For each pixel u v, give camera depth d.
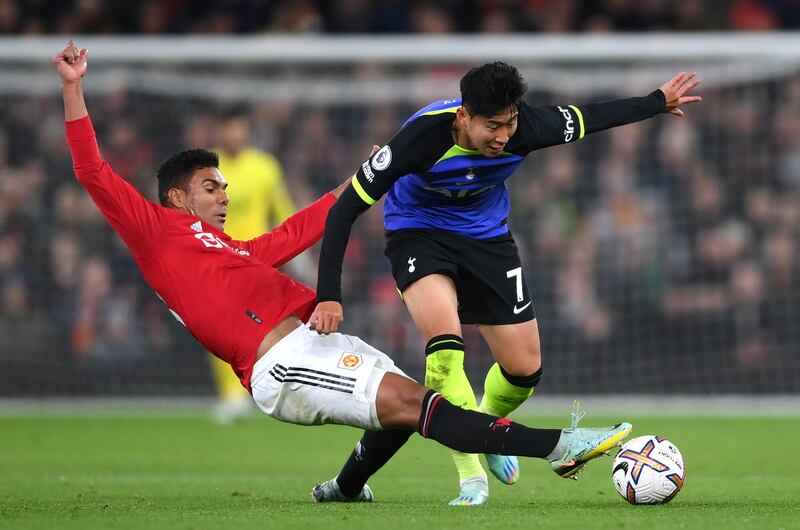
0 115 51.06
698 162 51.12
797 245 49.56
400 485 23.12
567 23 56.47
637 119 19.20
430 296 18.56
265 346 16.92
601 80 52.03
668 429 37.50
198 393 49.59
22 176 50.59
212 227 18.31
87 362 49.41
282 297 17.34
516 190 51.00
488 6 57.06
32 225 49.97
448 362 17.94
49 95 51.22
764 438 34.62
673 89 19.53
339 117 52.56
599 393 50.22
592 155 51.19
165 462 28.95
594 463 28.39
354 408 16.38
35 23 57.66
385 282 48.56
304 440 34.84
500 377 20.58
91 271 49.50
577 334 50.41
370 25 57.25
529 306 20.06
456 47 42.19
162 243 17.48
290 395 16.67
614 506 17.20
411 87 52.41
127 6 58.38
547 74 52.19
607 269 50.56
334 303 16.91
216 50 42.75
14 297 49.44
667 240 50.53
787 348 49.09
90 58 42.91
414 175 18.97
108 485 22.95
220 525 14.56
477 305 19.83
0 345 49.12
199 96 51.75
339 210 17.45
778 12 56.81
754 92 51.50
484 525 14.35
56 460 29.45
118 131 51.09
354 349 17.12
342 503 18.53
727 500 18.70
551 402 48.03
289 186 52.03
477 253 19.39
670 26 56.41
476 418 16.12
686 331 49.94
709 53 42.03
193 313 17.22
